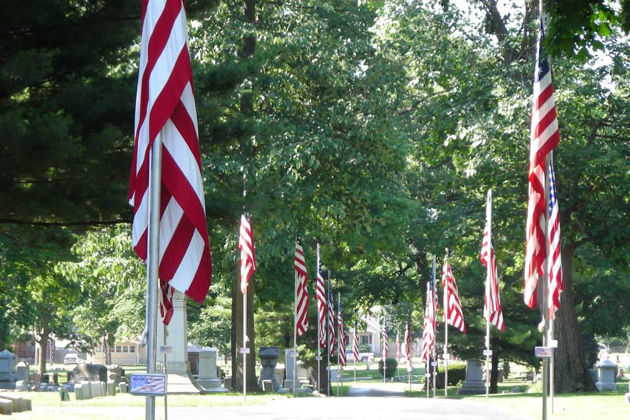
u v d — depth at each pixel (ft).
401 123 145.48
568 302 125.59
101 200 57.62
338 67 122.62
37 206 54.95
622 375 287.69
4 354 167.02
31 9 54.75
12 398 86.28
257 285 159.33
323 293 143.74
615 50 120.88
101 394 123.34
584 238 125.80
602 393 119.85
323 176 127.85
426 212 151.64
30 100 57.06
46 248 70.54
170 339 125.18
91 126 56.80
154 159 32.91
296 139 119.55
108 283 147.43
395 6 126.93
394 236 154.61
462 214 130.41
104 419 75.87
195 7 65.82
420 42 125.70
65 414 81.97
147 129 33.96
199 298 34.65
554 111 52.24
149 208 33.22
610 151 116.37
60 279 172.24
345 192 129.39
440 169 176.24
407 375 357.20
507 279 183.21
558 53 48.24
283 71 122.62
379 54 127.34
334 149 122.62
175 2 33.91
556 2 47.24
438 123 125.18
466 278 184.55
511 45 122.72
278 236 133.69
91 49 59.06
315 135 120.37
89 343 338.13
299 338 191.62
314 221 142.41
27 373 197.67
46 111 55.31
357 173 128.16
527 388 220.84
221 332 269.03
